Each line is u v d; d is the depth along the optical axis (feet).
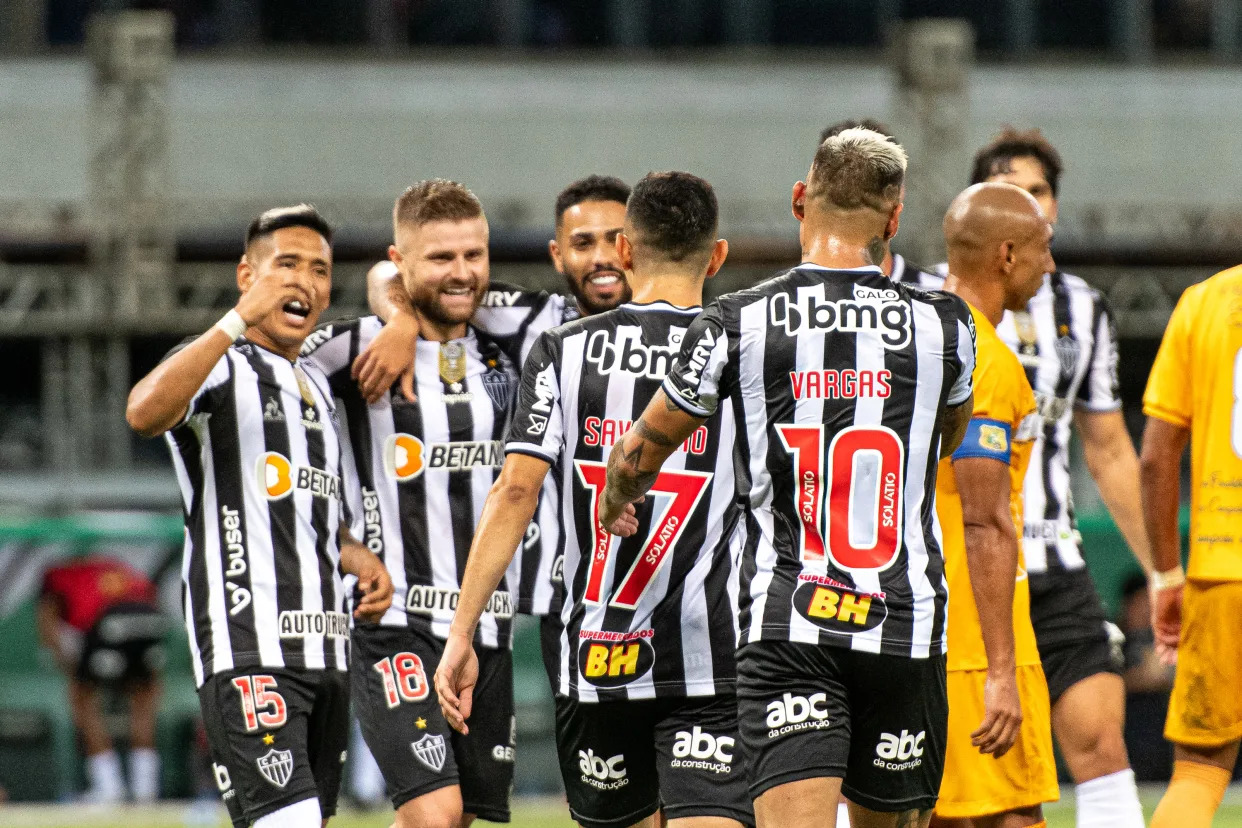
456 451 60.18
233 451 54.80
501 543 48.01
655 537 49.21
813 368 42.80
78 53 229.66
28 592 122.52
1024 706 55.42
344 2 236.02
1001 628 46.68
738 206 228.63
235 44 234.38
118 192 194.29
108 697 122.72
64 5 232.73
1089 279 210.79
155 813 117.19
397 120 232.73
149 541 124.88
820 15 244.22
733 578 49.39
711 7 243.19
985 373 47.80
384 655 59.16
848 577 42.39
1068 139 239.71
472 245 59.06
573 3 241.35
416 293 59.52
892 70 216.95
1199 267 217.36
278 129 230.48
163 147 196.95
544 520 61.05
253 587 54.39
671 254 49.85
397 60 235.20
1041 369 62.49
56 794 121.90
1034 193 64.13
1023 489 61.57
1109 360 64.54
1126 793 59.36
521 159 234.58
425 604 59.31
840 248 44.09
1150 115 240.73
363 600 58.13
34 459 207.92
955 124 202.39
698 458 49.29
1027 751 55.31
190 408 53.78
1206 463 54.54
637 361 49.08
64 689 122.31
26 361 210.38
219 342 52.39
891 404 42.83
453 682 47.47
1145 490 57.98
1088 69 242.58
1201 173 241.14
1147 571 64.85
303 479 55.72
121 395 192.95
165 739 123.24
